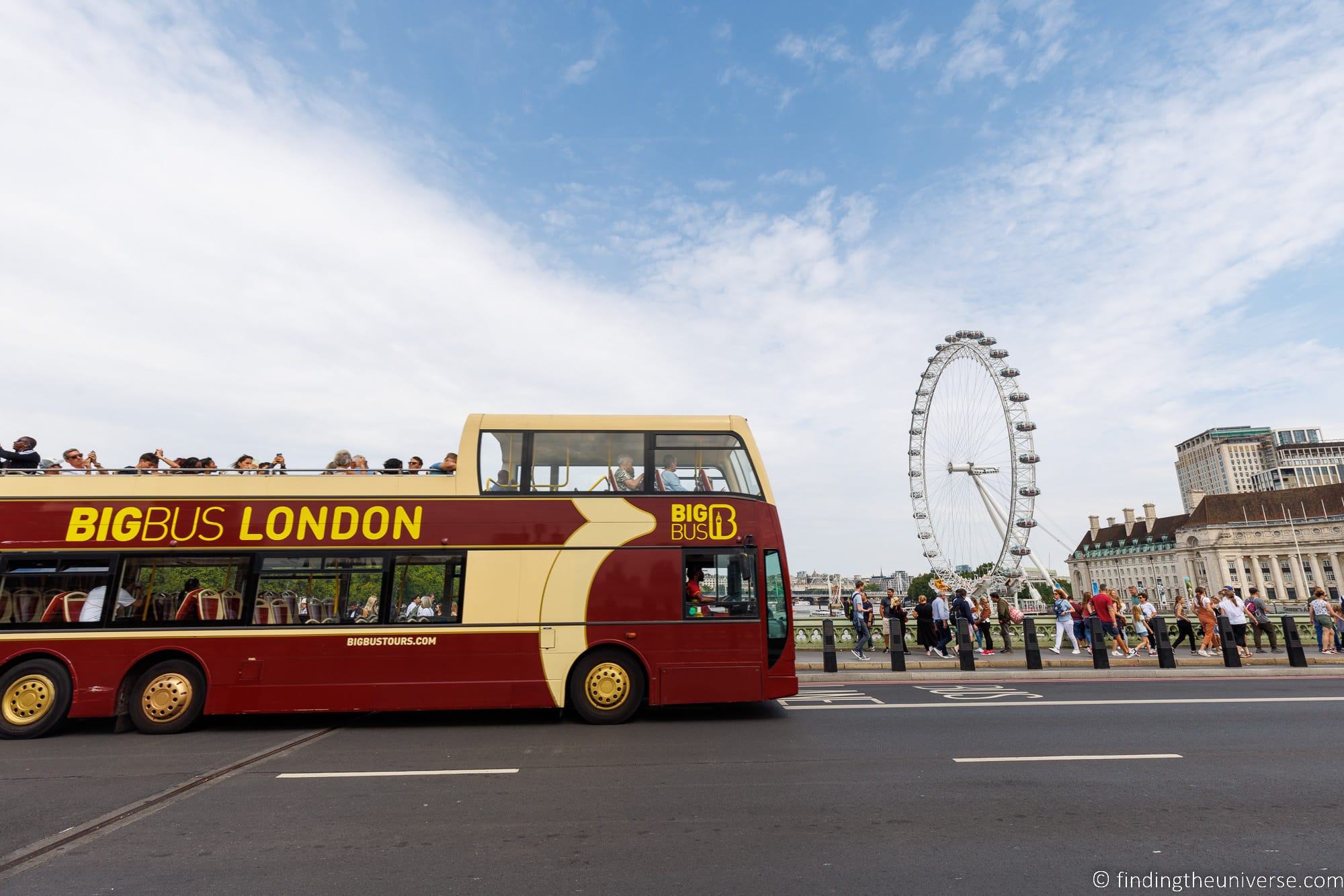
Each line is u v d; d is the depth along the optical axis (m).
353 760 8.55
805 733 9.82
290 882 4.93
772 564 11.37
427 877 4.98
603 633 10.84
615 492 11.33
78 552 10.58
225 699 10.34
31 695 10.12
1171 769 7.69
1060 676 16.23
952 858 5.24
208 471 11.07
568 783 7.33
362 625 10.64
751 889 4.71
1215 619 19.84
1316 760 8.05
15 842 5.80
